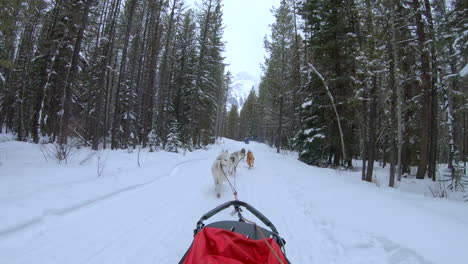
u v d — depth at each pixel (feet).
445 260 11.75
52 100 59.31
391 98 39.91
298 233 16.90
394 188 34.30
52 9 63.21
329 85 55.21
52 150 42.50
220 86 146.30
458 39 28.22
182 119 91.50
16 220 13.87
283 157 74.79
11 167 26.66
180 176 32.45
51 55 57.21
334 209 20.71
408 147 56.44
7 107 83.15
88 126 71.15
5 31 34.14
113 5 66.39
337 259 13.55
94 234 14.28
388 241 14.15
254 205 22.35
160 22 80.23
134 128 77.00
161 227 16.15
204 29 88.99
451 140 53.36
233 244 9.12
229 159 36.47
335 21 55.57
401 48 43.50
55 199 17.67
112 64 79.36
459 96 36.88
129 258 12.33
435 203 23.39
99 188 21.84
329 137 56.65
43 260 11.35
